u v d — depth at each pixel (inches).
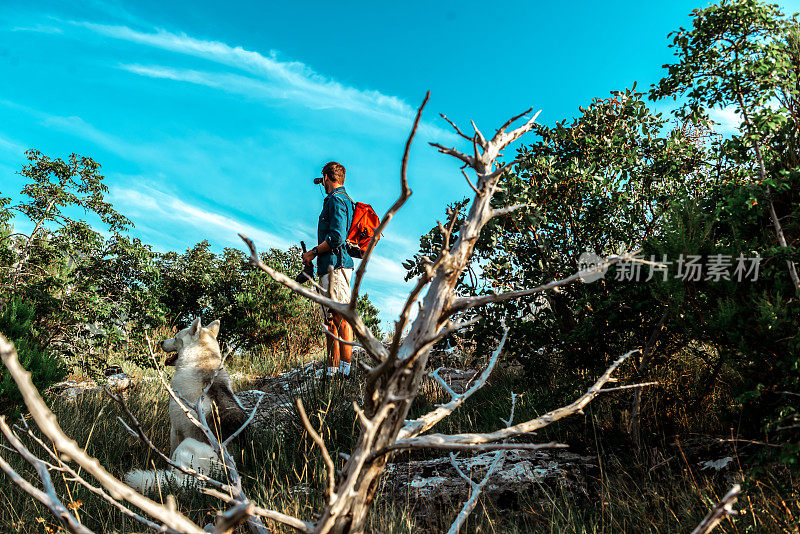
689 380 156.5
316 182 262.5
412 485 133.0
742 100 135.3
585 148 167.8
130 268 319.6
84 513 127.6
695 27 141.2
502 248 168.9
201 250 517.3
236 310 478.3
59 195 319.6
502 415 180.4
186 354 179.3
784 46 132.3
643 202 166.4
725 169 159.6
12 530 120.2
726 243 124.0
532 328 161.8
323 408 199.6
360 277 55.0
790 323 102.6
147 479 144.5
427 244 180.2
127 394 275.7
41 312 277.6
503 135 69.9
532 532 114.0
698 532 58.1
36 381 203.2
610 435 147.9
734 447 119.0
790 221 118.9
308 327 486.0
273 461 158.6
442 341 170.9
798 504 98.2
